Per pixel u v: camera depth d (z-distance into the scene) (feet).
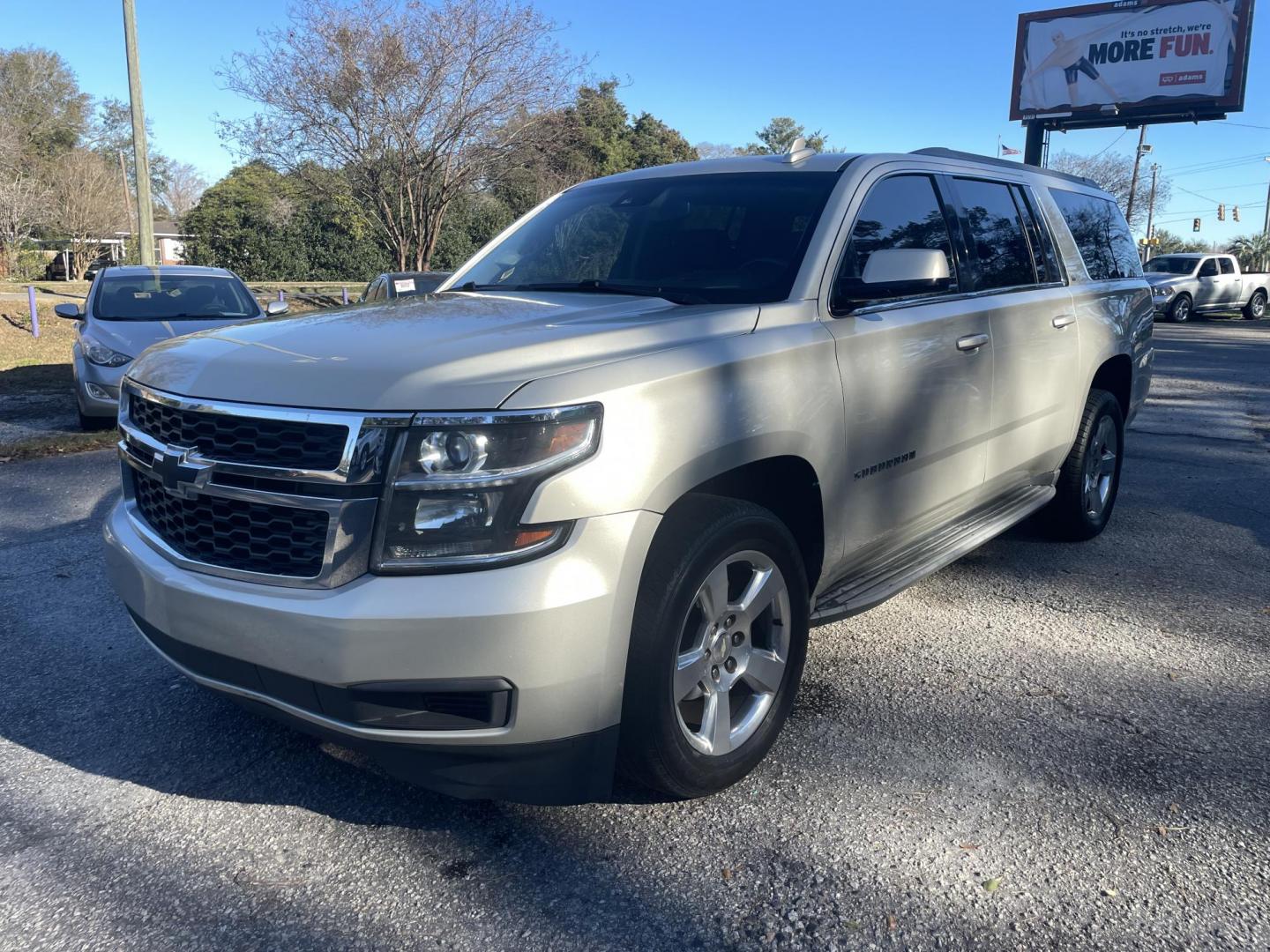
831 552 10.89
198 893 8.31
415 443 7.70
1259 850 8.75
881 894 8.21
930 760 10.34
